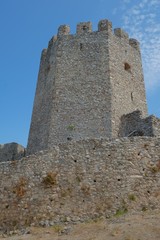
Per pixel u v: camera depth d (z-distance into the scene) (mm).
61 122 28578
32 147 30125
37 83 34188
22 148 35594
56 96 29844
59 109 29203
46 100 30891
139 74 33344
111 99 28641
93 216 17984
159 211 17547
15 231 17875
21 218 18734
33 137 30562
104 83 29500
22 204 19234
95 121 27953
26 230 17641
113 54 31297
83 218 17969
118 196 18547
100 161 19891
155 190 18703
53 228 17391
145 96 32688
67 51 31922
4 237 17328
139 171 19391
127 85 31094
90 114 28375
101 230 15945
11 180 20422
